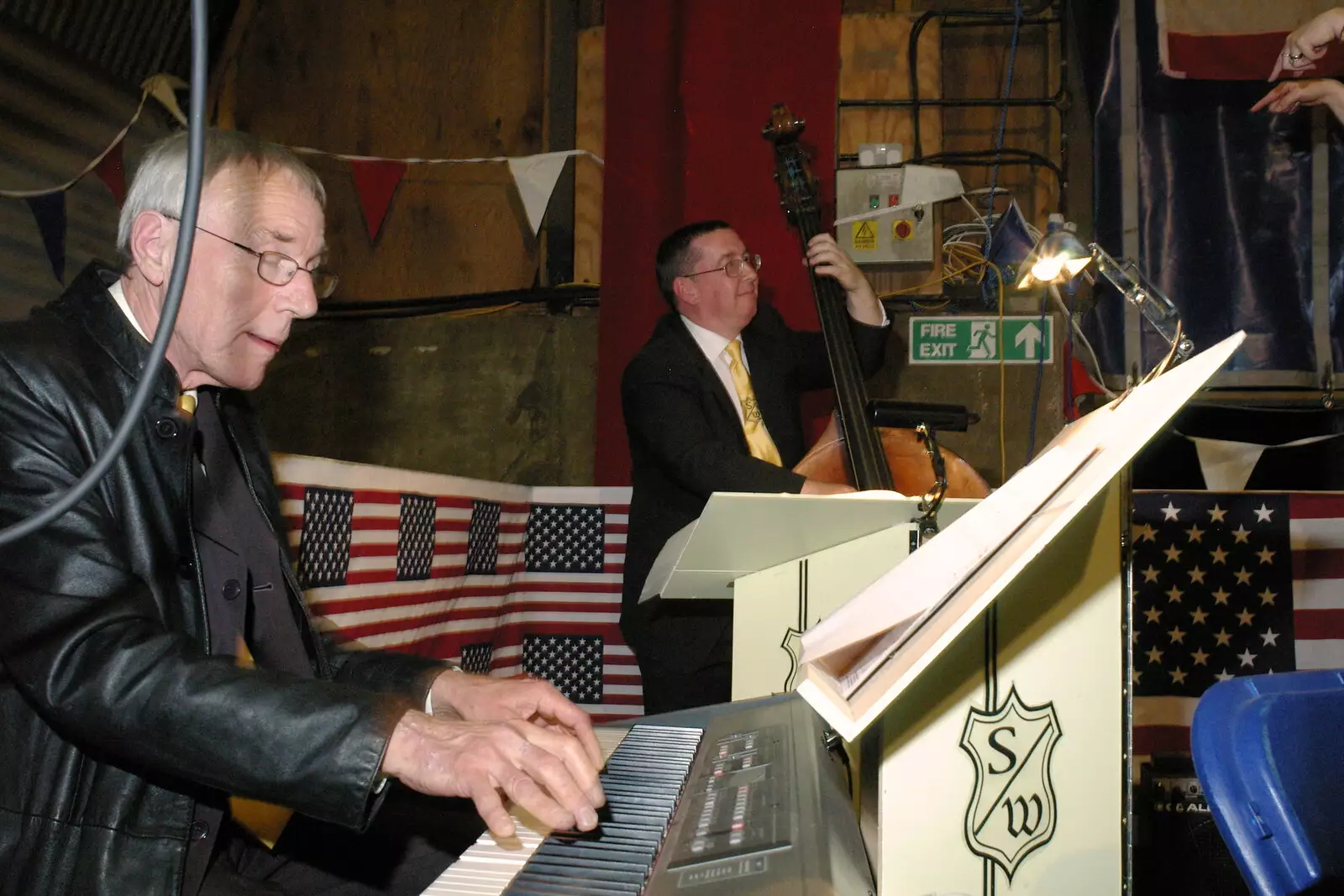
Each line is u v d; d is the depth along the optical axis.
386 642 2.73
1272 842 0.89
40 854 1.13
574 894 0.71
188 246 0.71
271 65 4.73
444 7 4.71
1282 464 4.05
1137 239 4.05
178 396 1.29
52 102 3.96
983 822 1.00
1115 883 0.99
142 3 4.20
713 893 0.66
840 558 1.67
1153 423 0.70
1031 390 3.83
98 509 1.15
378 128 4.71
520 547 3.70
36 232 3.89
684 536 1.62
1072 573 1.02
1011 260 3.97
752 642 1.70
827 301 2.96
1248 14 3.99
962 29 4.43
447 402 4.43
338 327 4.50
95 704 1.01
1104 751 1.00
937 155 4.28
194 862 1.18
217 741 0.99
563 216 4.57
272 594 1.44
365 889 1.32
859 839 0.83
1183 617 2.89
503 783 0.87
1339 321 3.96
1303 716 0.96
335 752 0.97
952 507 1.52
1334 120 3.96
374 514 2.66
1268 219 4.00
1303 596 2.87
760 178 4.15
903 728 1.01
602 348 4.23
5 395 1.15
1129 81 4.07
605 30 4.29
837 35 4.16
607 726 1.35
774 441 3.03
